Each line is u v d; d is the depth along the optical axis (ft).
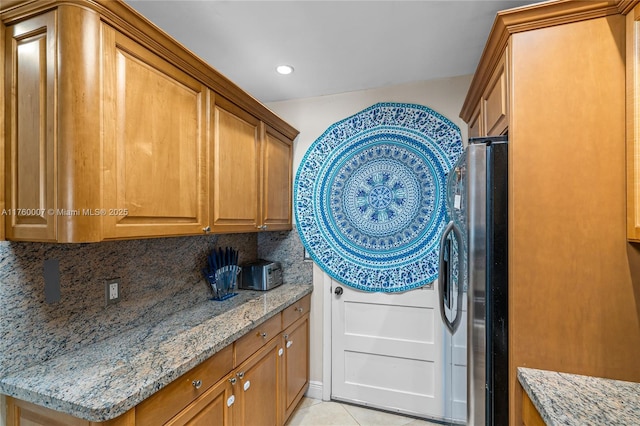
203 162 5.25
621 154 3.59
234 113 6.14
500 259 4.04
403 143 7.71
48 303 4.01
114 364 3.85
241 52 6.23
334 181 8.25
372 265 7.88
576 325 3.71
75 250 4.32
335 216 8.23
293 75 7.25
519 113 3.88
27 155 3.59
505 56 4.13
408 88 7.74
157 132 4.37
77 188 3.39
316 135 8.53
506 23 3.90
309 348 8.45
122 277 4.97
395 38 5.76
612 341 3.62
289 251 8.68
